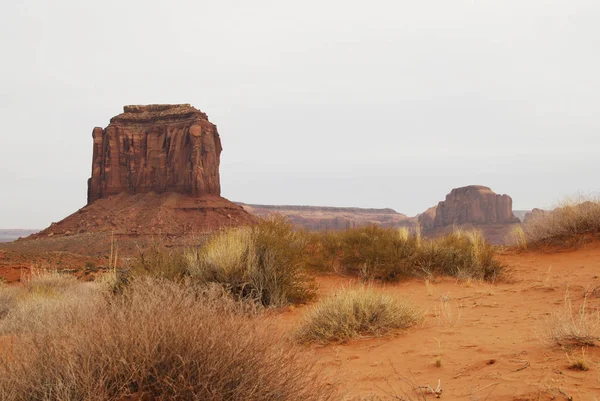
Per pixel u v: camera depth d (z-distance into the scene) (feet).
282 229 33.94
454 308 22.91
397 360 14.47
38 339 8.83
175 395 7.70
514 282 31.37
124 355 8.03
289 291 27.02
